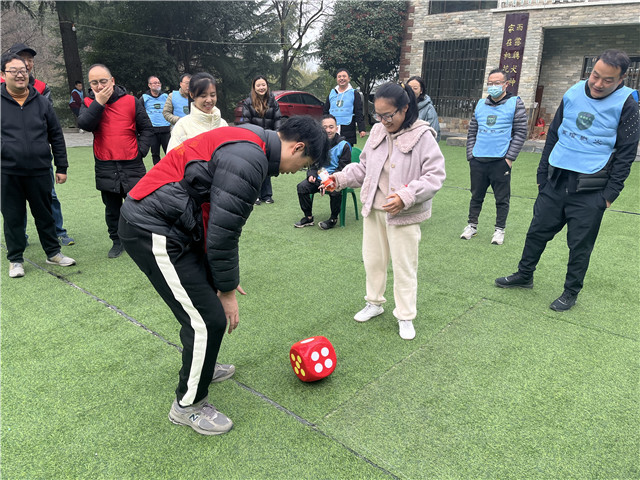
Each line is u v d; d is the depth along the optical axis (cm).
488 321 291
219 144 162
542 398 216
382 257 279
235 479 169
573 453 183
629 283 349
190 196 167
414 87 489
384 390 222
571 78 1229
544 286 346
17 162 330
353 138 620
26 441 188
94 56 1814
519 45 1125
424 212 254
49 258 379
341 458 179
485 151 426
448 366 242
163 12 1933
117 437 191
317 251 420
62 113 1916
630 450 184
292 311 305
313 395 219
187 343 181
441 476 171
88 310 303
